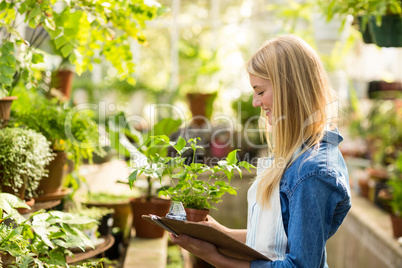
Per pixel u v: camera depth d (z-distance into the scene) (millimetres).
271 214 1618
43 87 3217
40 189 2439
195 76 6438
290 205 1544
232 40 6945
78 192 3615
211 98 6020
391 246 4027
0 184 2039
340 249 5703
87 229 2477
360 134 7074
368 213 5188
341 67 6387
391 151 6223
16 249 1712
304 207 1498
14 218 1832
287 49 1640
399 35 3000
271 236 1614
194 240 1566
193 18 7348
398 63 7523
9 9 2242
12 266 1646
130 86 6477
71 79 3973
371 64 7602
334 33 4738
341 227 5754
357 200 5879
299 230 1486
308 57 1649
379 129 6609
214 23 6957
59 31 2254
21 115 2457
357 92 7598
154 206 3314
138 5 2494
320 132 1609
